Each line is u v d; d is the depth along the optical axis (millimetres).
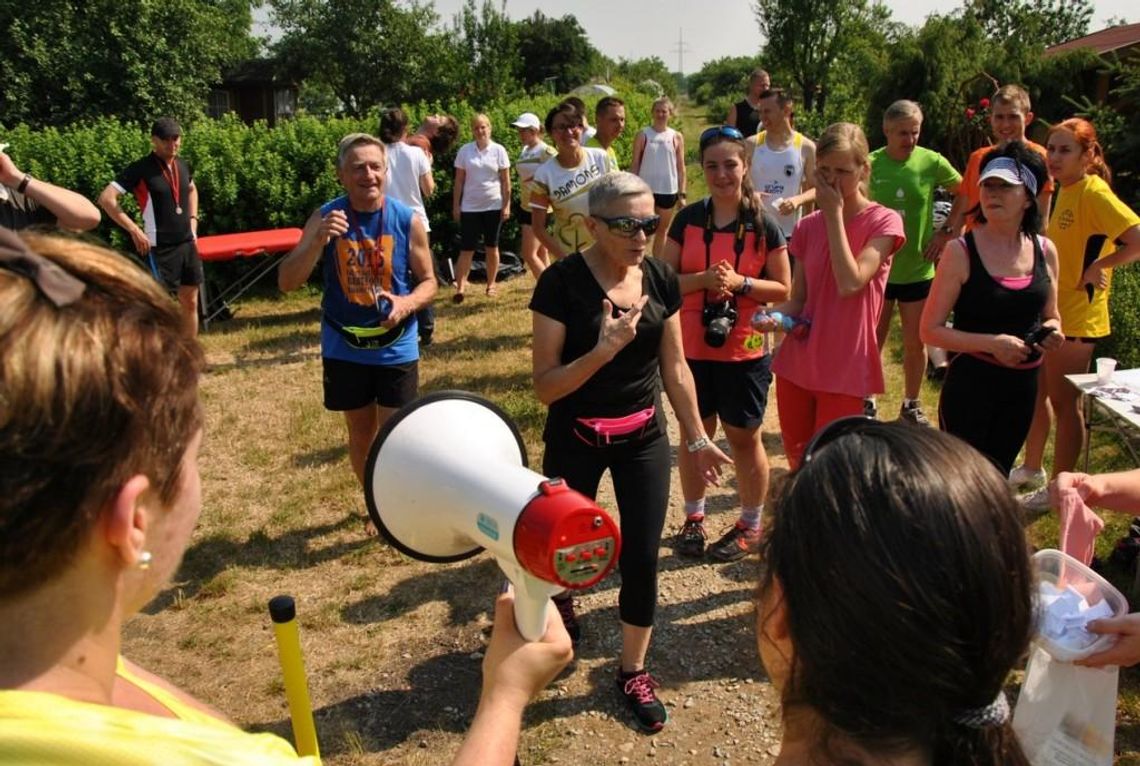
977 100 16797
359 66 39438
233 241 8805
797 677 916
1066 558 1835
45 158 9203
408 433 1424
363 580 4195
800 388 3742
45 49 26297
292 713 1707
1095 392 3812
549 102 15672
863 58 28156
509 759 1166
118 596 793
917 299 5402
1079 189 4238
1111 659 1699
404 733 3213
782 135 6188
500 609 1292
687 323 3928
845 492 853
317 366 7406
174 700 1031
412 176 7535
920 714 839
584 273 2904
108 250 804
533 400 6254
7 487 675
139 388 736
